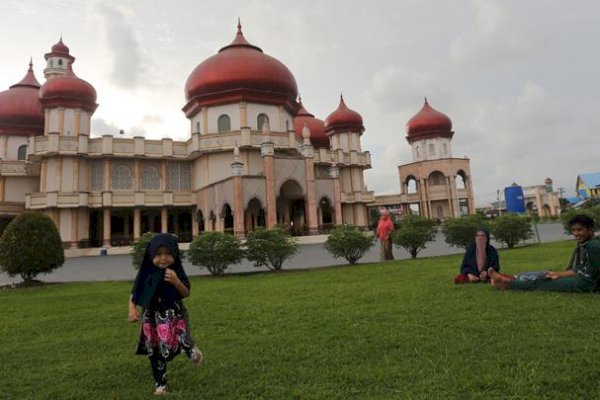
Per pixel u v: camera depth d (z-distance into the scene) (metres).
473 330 4.79
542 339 4.26
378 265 13.53
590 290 6.20
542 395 3.00
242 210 29.70
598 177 67.06
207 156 35.53
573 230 6.41
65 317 7.20
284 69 37.88
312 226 33.12
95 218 36.28
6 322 7.00
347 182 45.38
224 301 7.99
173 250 3.59
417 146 53.19
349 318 5.80
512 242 17.03
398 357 4.01
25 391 3.71
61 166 32.97
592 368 3.42
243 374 3.81
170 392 3.48
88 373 4.10
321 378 3.59
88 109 34.75
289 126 39.09
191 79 37.47
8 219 38.56
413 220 16.36
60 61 45.06
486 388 3.19
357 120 47.34
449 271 10.46
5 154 39.53
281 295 8.35
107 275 16.50
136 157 34.97
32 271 12.98
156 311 3.52
